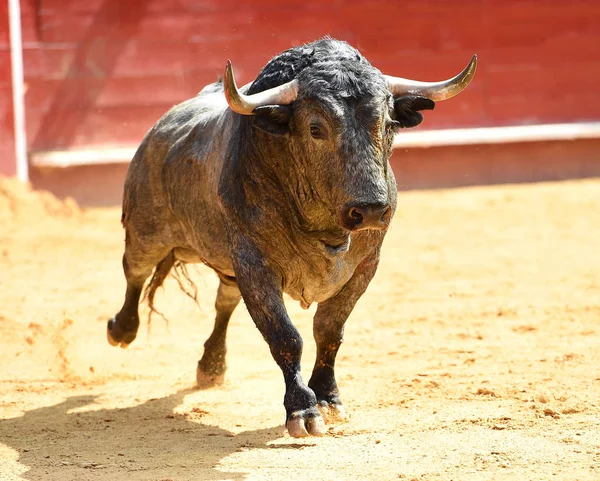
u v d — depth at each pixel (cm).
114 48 4922
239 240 1571
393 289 2986
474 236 3872
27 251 3625
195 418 1745
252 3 5041
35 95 4847
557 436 1509
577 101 5378
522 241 3750
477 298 2830
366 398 1817
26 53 4828
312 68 1461
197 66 5003
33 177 4797
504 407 1703
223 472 1398
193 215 1752
